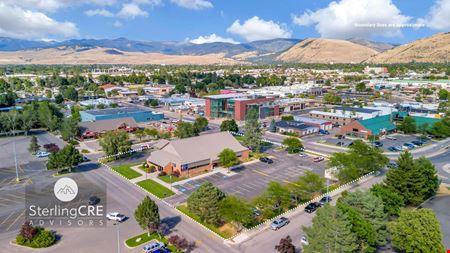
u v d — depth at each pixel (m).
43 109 155.00
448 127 135.00
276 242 59.66
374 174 93.88
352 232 50.84
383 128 141.62
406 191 72.25
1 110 183.25
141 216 60.94
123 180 89.38
